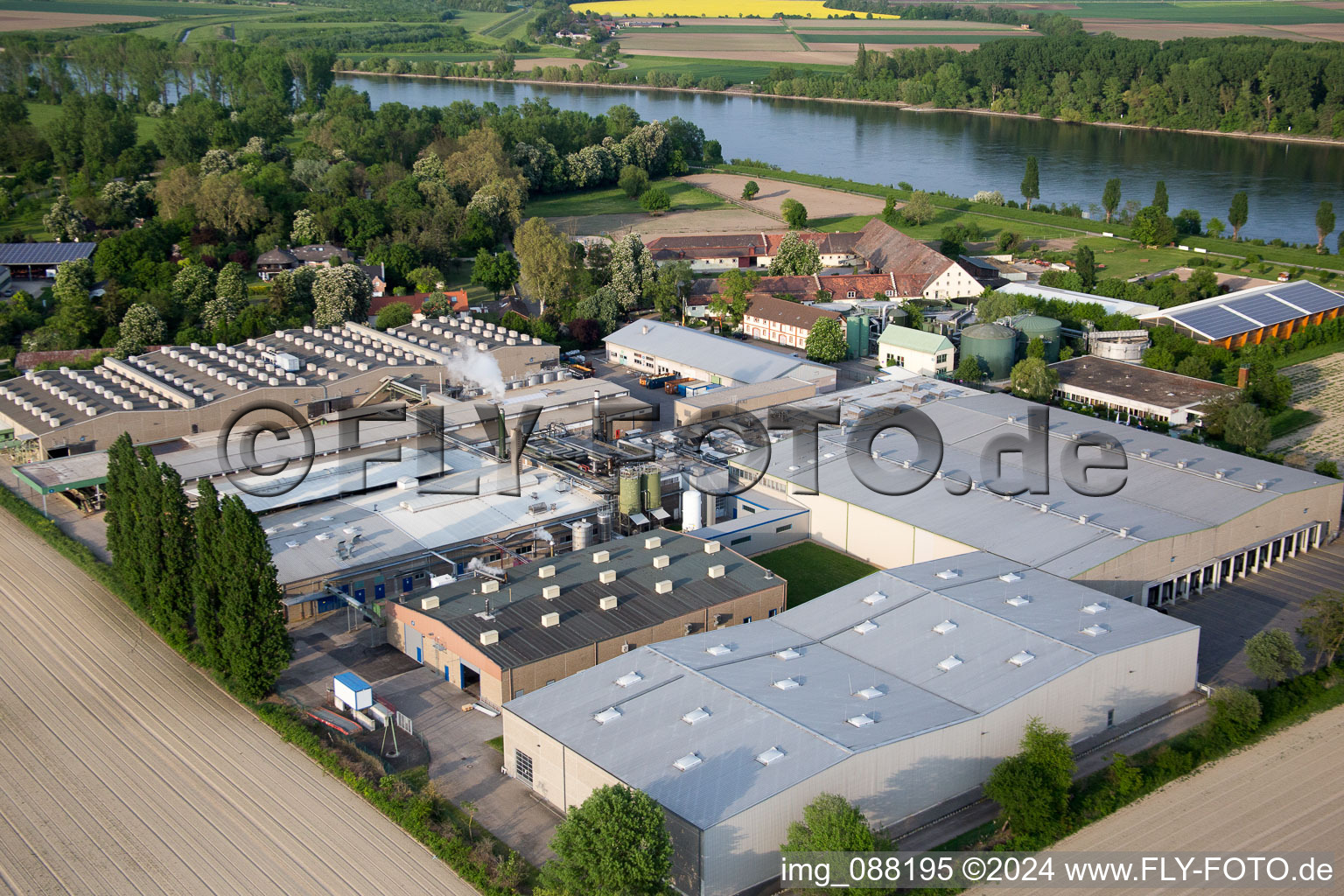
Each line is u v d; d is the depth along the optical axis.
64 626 102.06
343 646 98.12
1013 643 85.38
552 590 94.62
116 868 71.31
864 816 72.38
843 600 94.19
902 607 91.88
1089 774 79.38
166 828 75.19
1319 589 106.50
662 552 104.31
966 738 76.38
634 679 81.81
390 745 84.12
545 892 65.44
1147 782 78.50
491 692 87.25
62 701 90.19
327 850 73.06
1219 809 76.25
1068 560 100.38
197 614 90.44
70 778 80.50
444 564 106.31
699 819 66.75
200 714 88.69
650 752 73.25
